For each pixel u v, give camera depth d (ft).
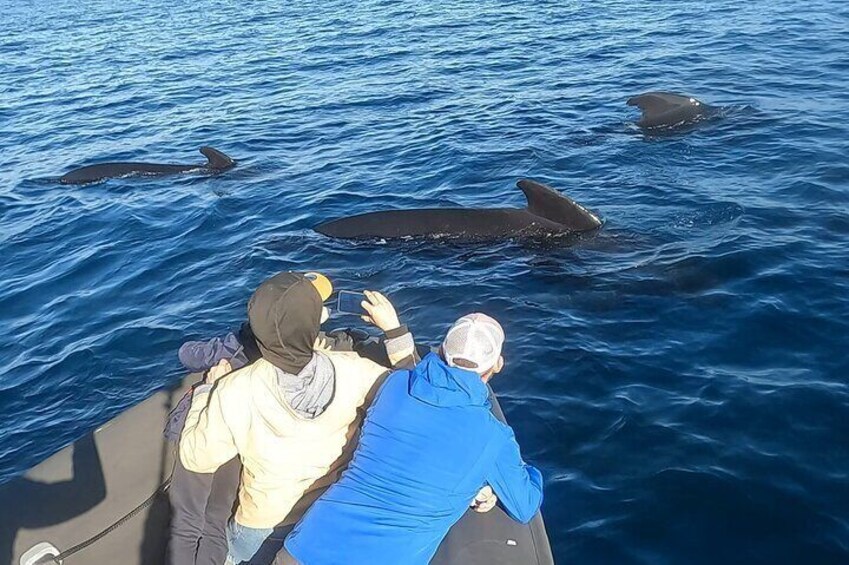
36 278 34.71
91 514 15.17
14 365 27.76
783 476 19.24
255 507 13.01
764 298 26.86
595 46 68.59
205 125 57.62
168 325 29.17
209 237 37.22
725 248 30.45
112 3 134.41
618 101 52.16
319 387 12.48
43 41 101.65
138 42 95.20
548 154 43.42
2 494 15.51
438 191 40.40
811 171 37.17
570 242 32.83
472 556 13.62
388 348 14.21
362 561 11.77
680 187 37.14
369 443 12.38
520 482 12.57
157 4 128.98
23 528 14.94
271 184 43.62
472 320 12.51
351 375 12.82
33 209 43.73
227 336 15.42
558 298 28.43
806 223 32.04
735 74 55.93
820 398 21.76
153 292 32.14
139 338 28.45
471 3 98.68
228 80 70.79
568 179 39.75
